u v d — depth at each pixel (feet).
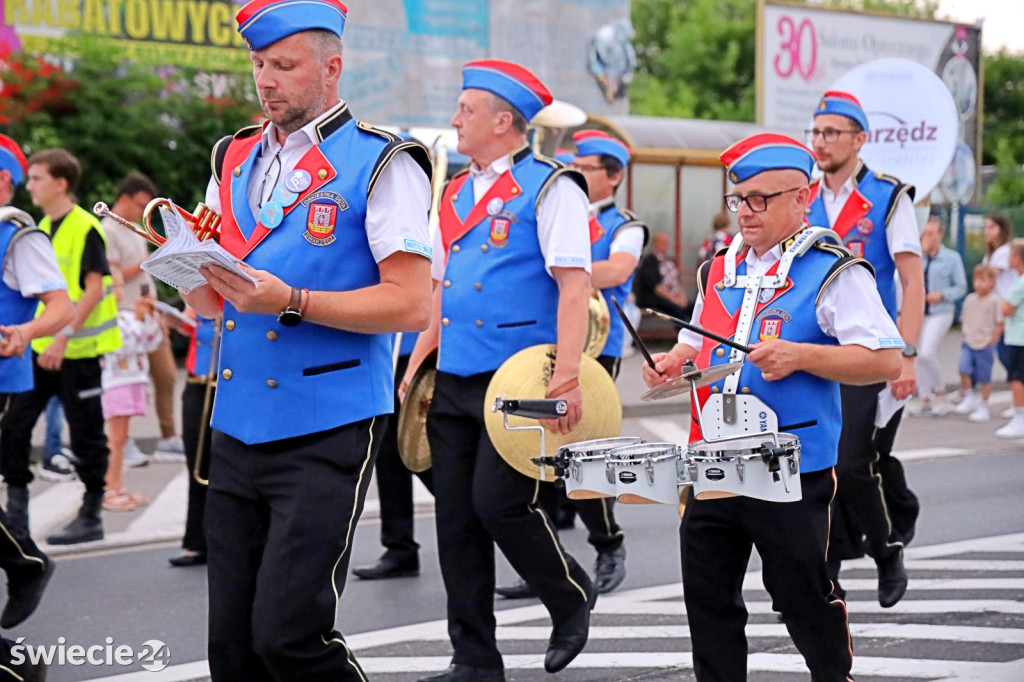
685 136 111.04
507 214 24.64
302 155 17.12
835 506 29.50
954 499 45.83
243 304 15.84
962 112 133.69
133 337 44.50
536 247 24.53
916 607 29.96
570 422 23.39
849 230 30.22
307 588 16.52
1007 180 166.61
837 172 30.40
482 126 24.88
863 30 128.16
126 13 94.68
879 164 42.22
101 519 39.29
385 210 16.83
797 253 19.60
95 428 38.47
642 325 103.50
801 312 19.40
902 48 130.11
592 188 37.76
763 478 17.97
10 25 90.27
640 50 261.24
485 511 23.75
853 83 42.22
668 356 20.79
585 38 113.09
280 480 16.89
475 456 24.45
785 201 19.63
